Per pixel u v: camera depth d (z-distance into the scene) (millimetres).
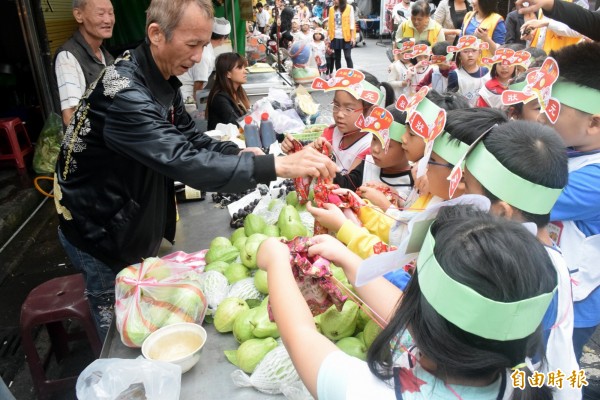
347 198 1544
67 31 6066
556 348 1103
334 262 1170
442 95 1702
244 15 7723
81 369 2629
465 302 674
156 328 1414
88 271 1854
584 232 1533
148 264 1541
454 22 6727
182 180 1476
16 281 3518
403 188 2027
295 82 5211
